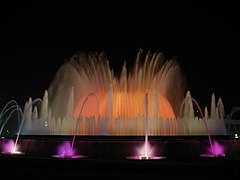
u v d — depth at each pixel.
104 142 17.94
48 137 20.09
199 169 12.34
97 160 13.48
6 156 15.16
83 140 18.44
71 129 26.44
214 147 18.58
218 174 12.23
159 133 25.28
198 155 17.88
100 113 29.50
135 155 17.61
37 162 14.16
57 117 29.94
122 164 13.01
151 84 30.31
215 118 28.50
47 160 14.02
